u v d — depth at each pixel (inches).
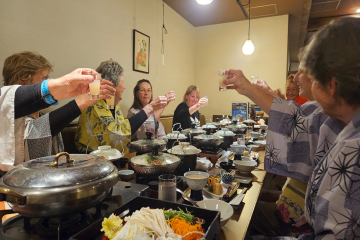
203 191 47.0
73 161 29.6
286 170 48.1
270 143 49.6
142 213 26.8
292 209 50.5
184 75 225.3
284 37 213.0
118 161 56.4
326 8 212.2
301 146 46.4
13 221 29.1
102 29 123.8
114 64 87.7
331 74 25.6
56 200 24.3
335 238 22.8
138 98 120.3
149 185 44.9
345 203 22.9
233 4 187.9
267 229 52.6
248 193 48.4
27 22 87.4
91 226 25.2
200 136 73.9
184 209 30.3
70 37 105.5
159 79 182.7
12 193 24.0
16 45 84.0
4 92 36.9
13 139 36.9
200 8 196.4
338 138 27.7
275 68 217.9
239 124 127.8
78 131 81.8
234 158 73.6
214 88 240.4
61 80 36.7
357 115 26.2
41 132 46.0
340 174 24.0
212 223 26.1
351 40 24.5
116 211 28.9
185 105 141.5
